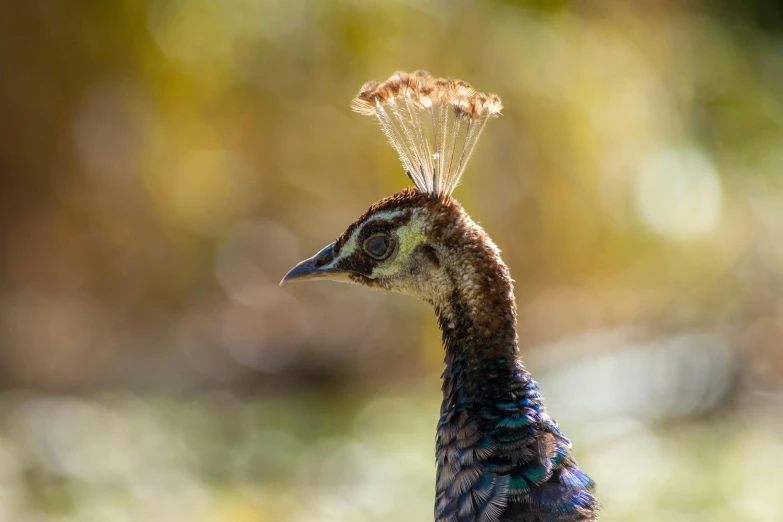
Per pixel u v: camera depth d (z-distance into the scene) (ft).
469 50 50.98
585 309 50.24
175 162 49.83
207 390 43.60
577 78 53.67
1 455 35.60
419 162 18.81
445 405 18.16
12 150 49.34
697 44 64.90
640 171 55.57
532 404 17.49
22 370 44.19
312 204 49.93
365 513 32.01
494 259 18.13
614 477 34.96
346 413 41.47
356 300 47.91
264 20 49.65
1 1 48.55
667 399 41.37
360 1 49.62
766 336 44.70
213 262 49.37
